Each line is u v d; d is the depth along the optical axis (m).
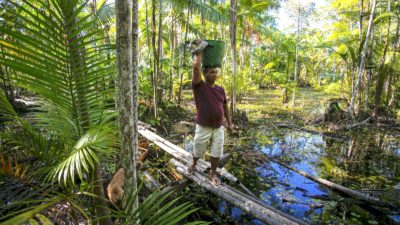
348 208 3.81
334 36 11.34
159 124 7.70
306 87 25.55
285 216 2.89
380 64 11.25
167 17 10.57
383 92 12.66
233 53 9.15
